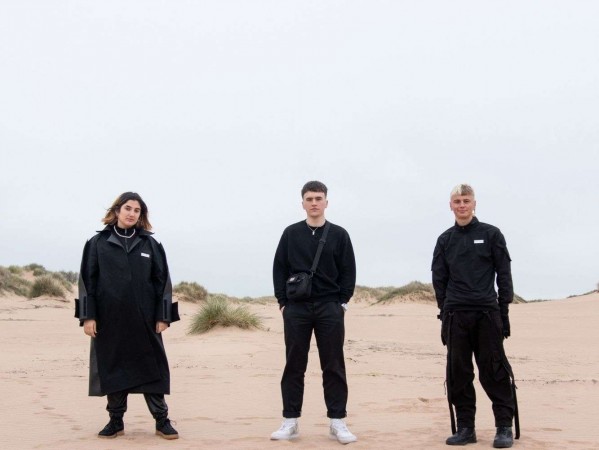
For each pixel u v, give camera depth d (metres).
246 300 49.00
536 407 7.38
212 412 7.01
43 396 7.88
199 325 17.23
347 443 5.54
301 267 5.87
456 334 5.64
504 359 5.58
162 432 5.70
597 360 13.20
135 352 5.72
